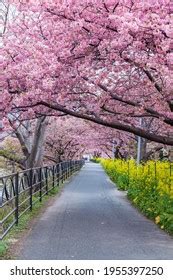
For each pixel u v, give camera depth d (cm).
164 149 2812
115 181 2986
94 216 1347
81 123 3847
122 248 887
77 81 1192
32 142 2178
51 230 1086
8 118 1472
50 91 1206
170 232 1070
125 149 3638
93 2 988
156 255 824
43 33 1183
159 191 1336
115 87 1328
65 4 1002
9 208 1184
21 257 785
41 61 1120
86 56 1127
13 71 1163
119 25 953
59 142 4062
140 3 944
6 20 1848
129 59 1095
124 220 1274
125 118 1402
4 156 2261
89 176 3916
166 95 1238
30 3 1073
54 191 2103
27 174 1399
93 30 1036
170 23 909
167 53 970
